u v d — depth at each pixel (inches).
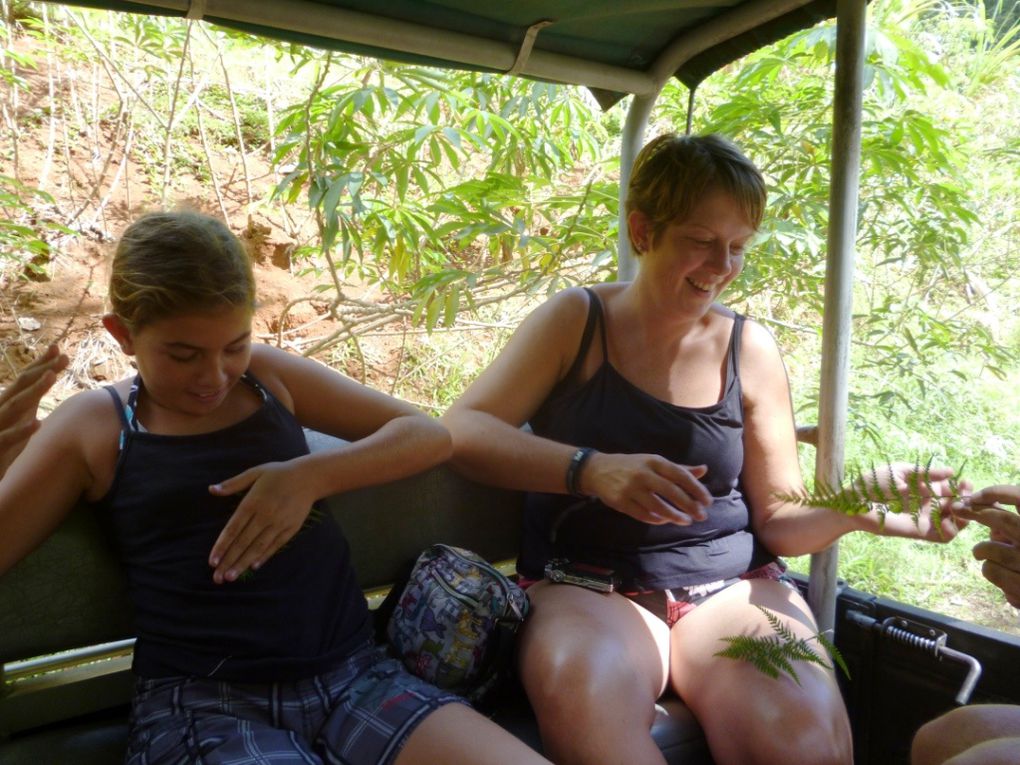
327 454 62.4
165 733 54.1
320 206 117.8
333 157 123.0
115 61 163.5
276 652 57.2
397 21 72.1
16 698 62.9
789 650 60.4
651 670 64.1
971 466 136.7
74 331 147.8
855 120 72.1
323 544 62.9
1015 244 161.0
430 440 67.5
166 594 57.7
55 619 60.6
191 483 58.4
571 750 57.8
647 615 70.1
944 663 70.5
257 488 58.2
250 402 63.2
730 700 61.9
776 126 120.0
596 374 73.3
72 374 143.3
